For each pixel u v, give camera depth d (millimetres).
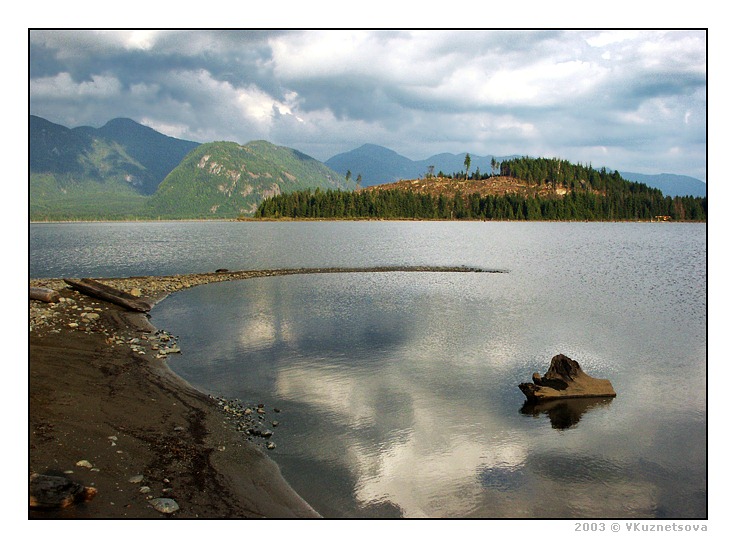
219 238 114250
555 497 10719
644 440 13539
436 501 10438
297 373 18375
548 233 142000
